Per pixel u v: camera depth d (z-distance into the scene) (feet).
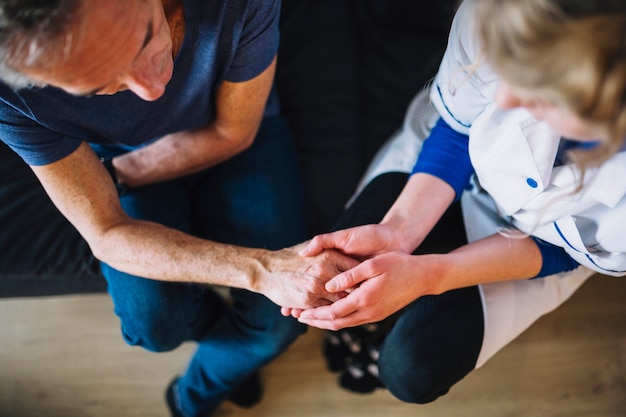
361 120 4.39
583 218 2.71
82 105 2.86
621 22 1.52
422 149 3.38
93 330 5.00
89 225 3.19
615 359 4.84
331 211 4.16
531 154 2.59
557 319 4.97
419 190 3.21
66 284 4.04
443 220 3.73
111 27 1.95
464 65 2.74
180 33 2.75
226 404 4.70
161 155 3.61
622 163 2.34
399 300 2.98
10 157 4.10
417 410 4.68
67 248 3.92
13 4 1.77
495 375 4.78
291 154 4.05
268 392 4.75
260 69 3.12
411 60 4.50
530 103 1.91
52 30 1.83
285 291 3.08
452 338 3.31
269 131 3.99
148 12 2.13
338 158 4.24
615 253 2.73
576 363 4.82
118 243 3.22
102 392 4.80
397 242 3.12
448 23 4.52
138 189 3.76
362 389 4.65
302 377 4.78
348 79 4.43
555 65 1.63
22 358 4.91
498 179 2.86
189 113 3.38
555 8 1.56
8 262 3.87
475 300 3.36
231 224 3.84
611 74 1.59
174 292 3.59
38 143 2.81
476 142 2.86
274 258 3.18
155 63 2.41
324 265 3.05
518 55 1.68
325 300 3.07
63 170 2.97
